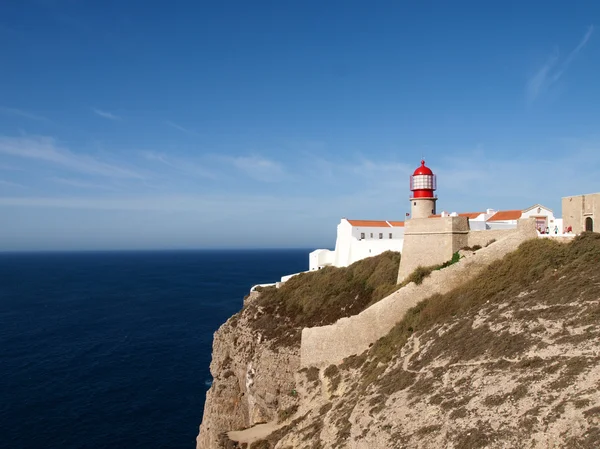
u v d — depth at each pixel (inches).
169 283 7362.2
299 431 1245.7
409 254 1711.4
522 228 1402.6
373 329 1451.8
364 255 2319.1
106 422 2186.3
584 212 1386.6
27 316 4503.0
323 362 1556.3
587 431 616.4
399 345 1273.4
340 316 1835.6
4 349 3302.2
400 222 2596.0
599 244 1176.8
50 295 5984.3
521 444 661.9
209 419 1910.7
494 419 735.7
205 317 4414.4
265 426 1592.0
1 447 1935.3
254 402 1781.5
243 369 1930.4
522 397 748.6
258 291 2428.6
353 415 1045.2
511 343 916.6
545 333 895.1
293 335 1831.9
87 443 1989.4
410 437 815.1
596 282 983.6
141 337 3661.4
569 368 756.0
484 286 1282.0
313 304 1984.5
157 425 2175.2
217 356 2213.3
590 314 872.9
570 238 1289.4
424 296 1413.6
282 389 1694.1
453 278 1393.9
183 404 2407.7
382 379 1122.7
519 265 1286.9
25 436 2030.0
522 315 999.0
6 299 5634.8
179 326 4035.4
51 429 2101.4
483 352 944.3
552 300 1001.5
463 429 749.9
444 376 949.2
